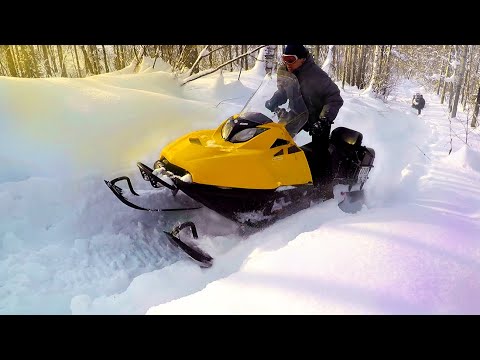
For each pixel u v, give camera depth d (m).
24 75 13.55
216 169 2.85
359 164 3.77
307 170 3.33
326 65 15.35
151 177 3.06
